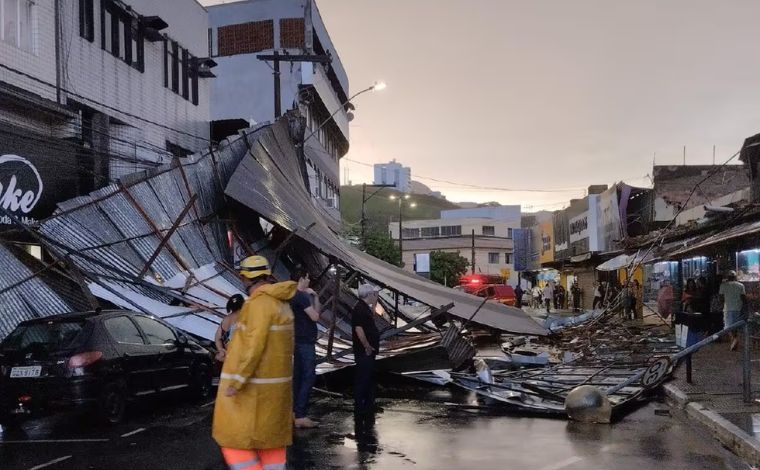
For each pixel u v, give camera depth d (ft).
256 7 137.80
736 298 51.72
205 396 37.22
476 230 275.59
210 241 45.96
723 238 50.55
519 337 68.59
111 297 37.93
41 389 28.50
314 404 34.47
